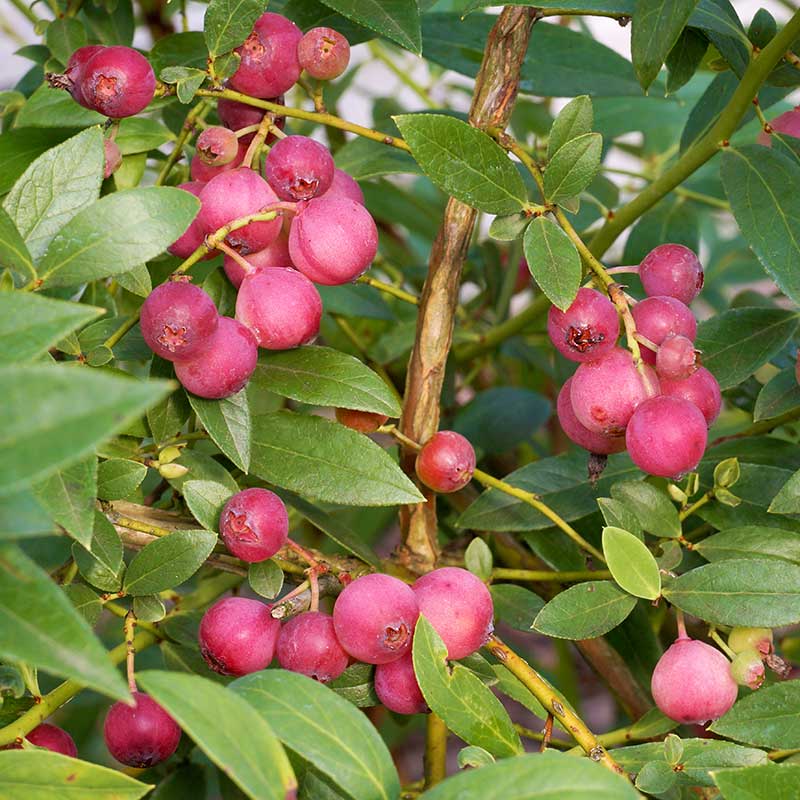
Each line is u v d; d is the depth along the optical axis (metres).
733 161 0.35
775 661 0.32
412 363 0.36
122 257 0.29
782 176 0.35
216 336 0.30
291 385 0.33
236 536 0.31
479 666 0.32
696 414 0.31
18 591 0.23
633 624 0.40
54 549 0.39
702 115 0.41
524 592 0.35
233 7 0.32
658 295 0.33
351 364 0.33
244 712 0.25
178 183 0.40
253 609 0.31
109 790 0.27
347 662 0.31
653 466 0.31
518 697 0.32
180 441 0.34
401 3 0.34
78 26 0.40
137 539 0.33
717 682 0.31
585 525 0.39
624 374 0.31
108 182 0.38
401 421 0.36
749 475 0.36
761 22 0.36
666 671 0.31
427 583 0.31
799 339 0.39
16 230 0.29
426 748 0.36
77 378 0.21
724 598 0.32
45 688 0.40
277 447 0.33
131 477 0.31
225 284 0.34
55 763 0.27
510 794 0.25
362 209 0.32
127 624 0.32
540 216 0.32
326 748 0.26
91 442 0.21
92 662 0.23
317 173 0.32
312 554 0.34
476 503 0.38
